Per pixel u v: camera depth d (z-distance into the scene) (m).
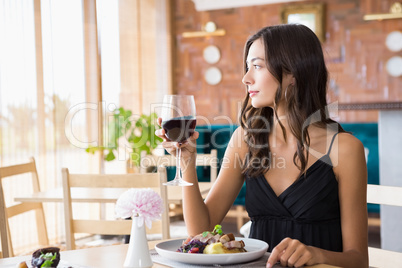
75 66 4.51
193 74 6.70
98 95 4.72
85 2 4.62
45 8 4.22
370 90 5.97
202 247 1.17
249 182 1.61
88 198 2.54
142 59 5.69
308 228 1.50
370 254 1.63
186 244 1.19
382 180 3.95
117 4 5.16
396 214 3.77
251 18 6.42
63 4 4.39
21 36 4.03
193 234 1.52
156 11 6.08
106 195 2.63
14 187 3.89
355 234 1.44
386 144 3.92
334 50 6.07
